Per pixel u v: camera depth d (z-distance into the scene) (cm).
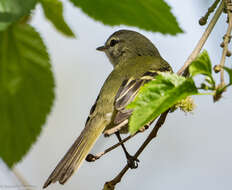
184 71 630
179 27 516
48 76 560
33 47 547
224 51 574
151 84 454
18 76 557
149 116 443
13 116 551
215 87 444
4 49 542
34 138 549
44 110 562
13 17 351
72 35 531
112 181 660
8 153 534
